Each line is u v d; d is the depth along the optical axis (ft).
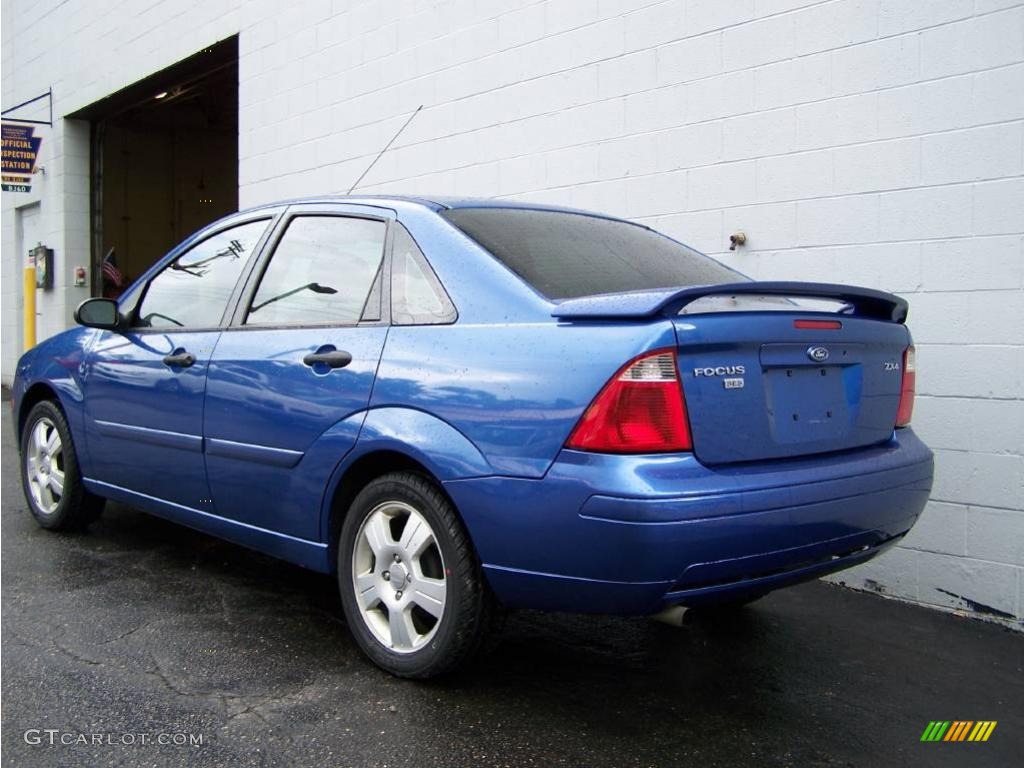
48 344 17.06
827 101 15.47
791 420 9.64
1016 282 13.52
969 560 13.99
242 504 12.54
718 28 16.93
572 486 8.79
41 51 43.83
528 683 10.87
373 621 10.96
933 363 14.33
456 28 22.22
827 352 9.98
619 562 8.62
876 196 14.92
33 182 44.98
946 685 11.27
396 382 10.43
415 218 11.39
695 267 12.29
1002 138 13.61
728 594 9.24
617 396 8.70
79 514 16.42
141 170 53.47
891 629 13.28
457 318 10.30
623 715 10.11
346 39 25.63
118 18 37.22
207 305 13.78
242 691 10.42
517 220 11.80
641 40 18.20
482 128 21.62
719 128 16.97
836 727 10.03
